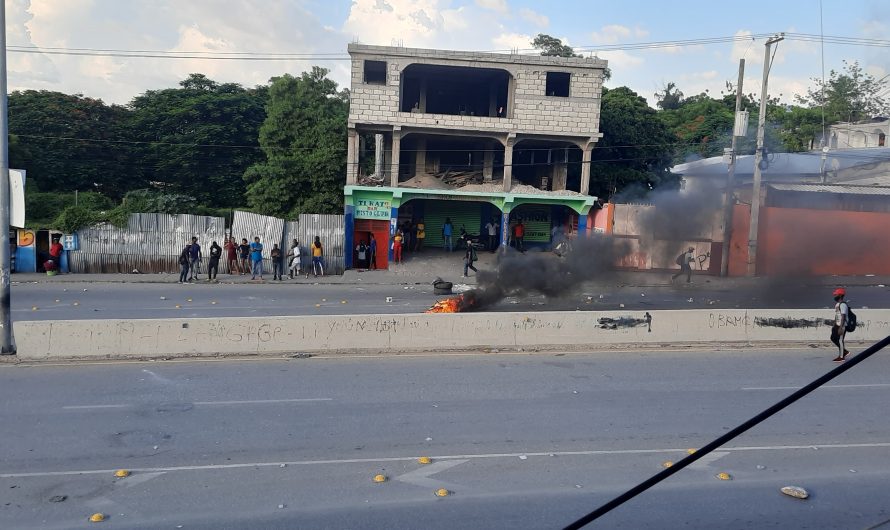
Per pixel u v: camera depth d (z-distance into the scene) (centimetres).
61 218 3231
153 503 832
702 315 1770
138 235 3300
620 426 1132
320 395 1280
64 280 2961
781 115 5441
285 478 910
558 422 1148
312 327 1625
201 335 1584
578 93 3569
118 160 4600
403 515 801
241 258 3244
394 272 3391
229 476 916
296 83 4162
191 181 4644
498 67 3516
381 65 3709
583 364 1535
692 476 932
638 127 4009
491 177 3888
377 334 1639
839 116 5088
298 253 3194
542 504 834
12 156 4134
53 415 1154
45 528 765
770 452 1029
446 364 1520
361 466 953
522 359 1575
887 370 1519
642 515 809
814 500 863
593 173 3928
